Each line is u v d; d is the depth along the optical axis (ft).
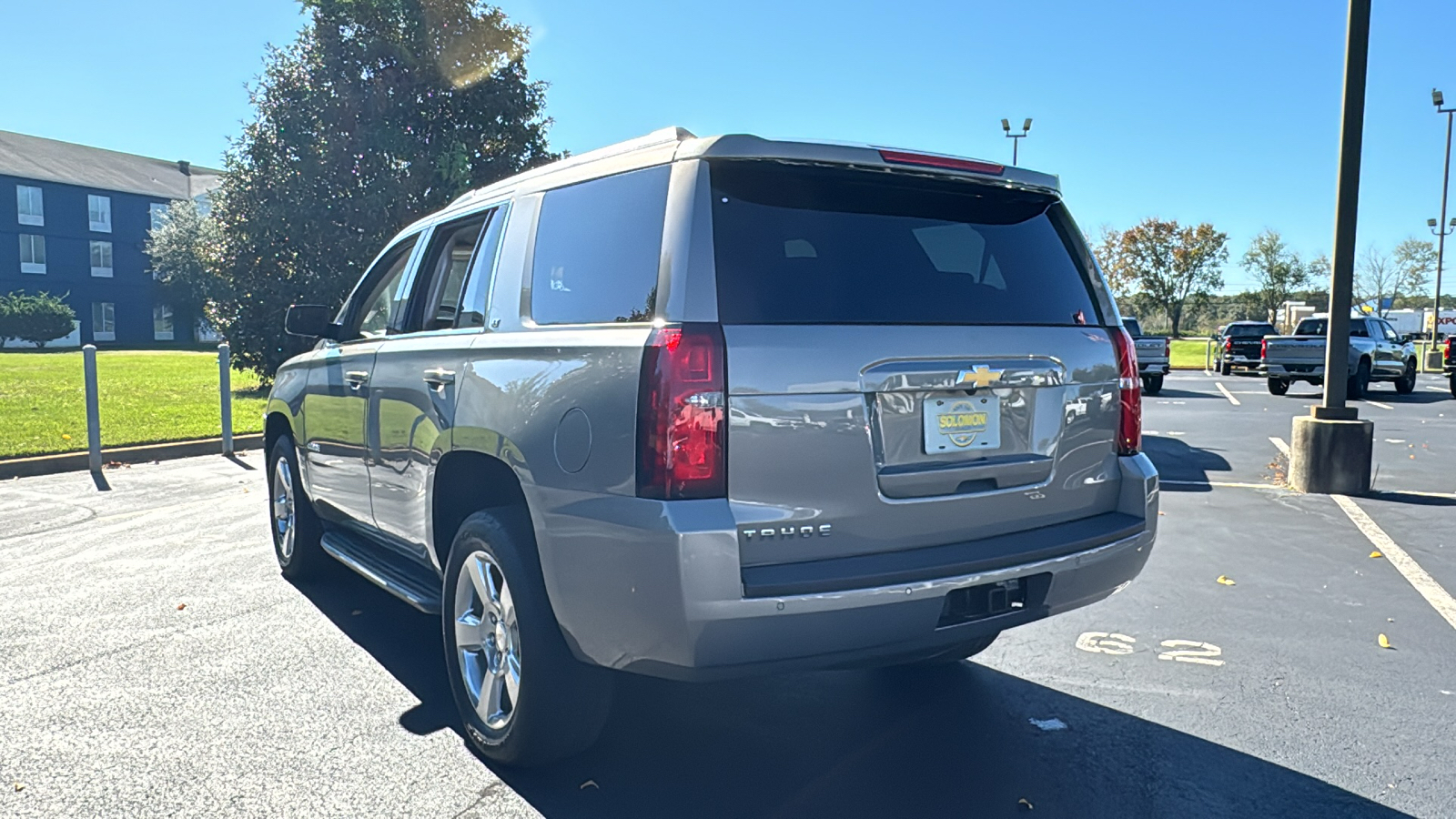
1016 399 10.95
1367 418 53.31
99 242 223.92
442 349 12.53
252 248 61.41
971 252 11.24
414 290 14.65
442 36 60.34
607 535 9.36
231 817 10.16
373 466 14.51
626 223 10.42
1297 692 13.48
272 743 11.96
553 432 9.99
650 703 13.29
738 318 9.42
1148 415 54.65
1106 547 11.14
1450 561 20.35
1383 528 23.50
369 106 59.11
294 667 14.56
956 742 12.01
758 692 13.66
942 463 10.32
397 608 17.52
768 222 10.02
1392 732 12.19
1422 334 160.04
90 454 32.17
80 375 78.13
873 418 9.88
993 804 10.46
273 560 20.99
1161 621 16.55
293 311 16.75
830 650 9.39
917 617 9.69
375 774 11.15
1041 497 11.12
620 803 10.53
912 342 10.09
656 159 10.32
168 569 20.18
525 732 10.69
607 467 9.39
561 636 10.44
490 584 11.41
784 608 9.01
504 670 11.23
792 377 9.41
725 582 8.89
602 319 10.25
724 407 9.11
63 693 13.50
